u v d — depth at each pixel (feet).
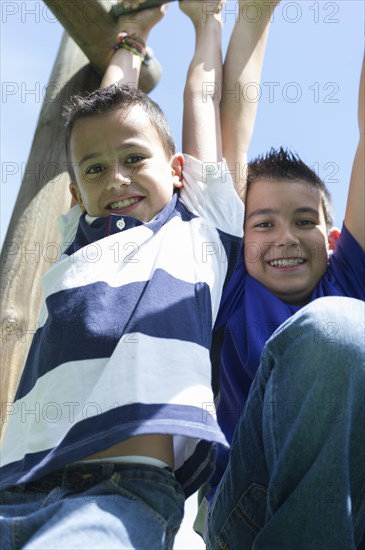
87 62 12.55
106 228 8.22
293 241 8.80
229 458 7.25
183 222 8.43
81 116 8.76
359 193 8.65
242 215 8.79
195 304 7.62
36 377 7.49
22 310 10.89
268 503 6.40
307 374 6.18
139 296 7.55
